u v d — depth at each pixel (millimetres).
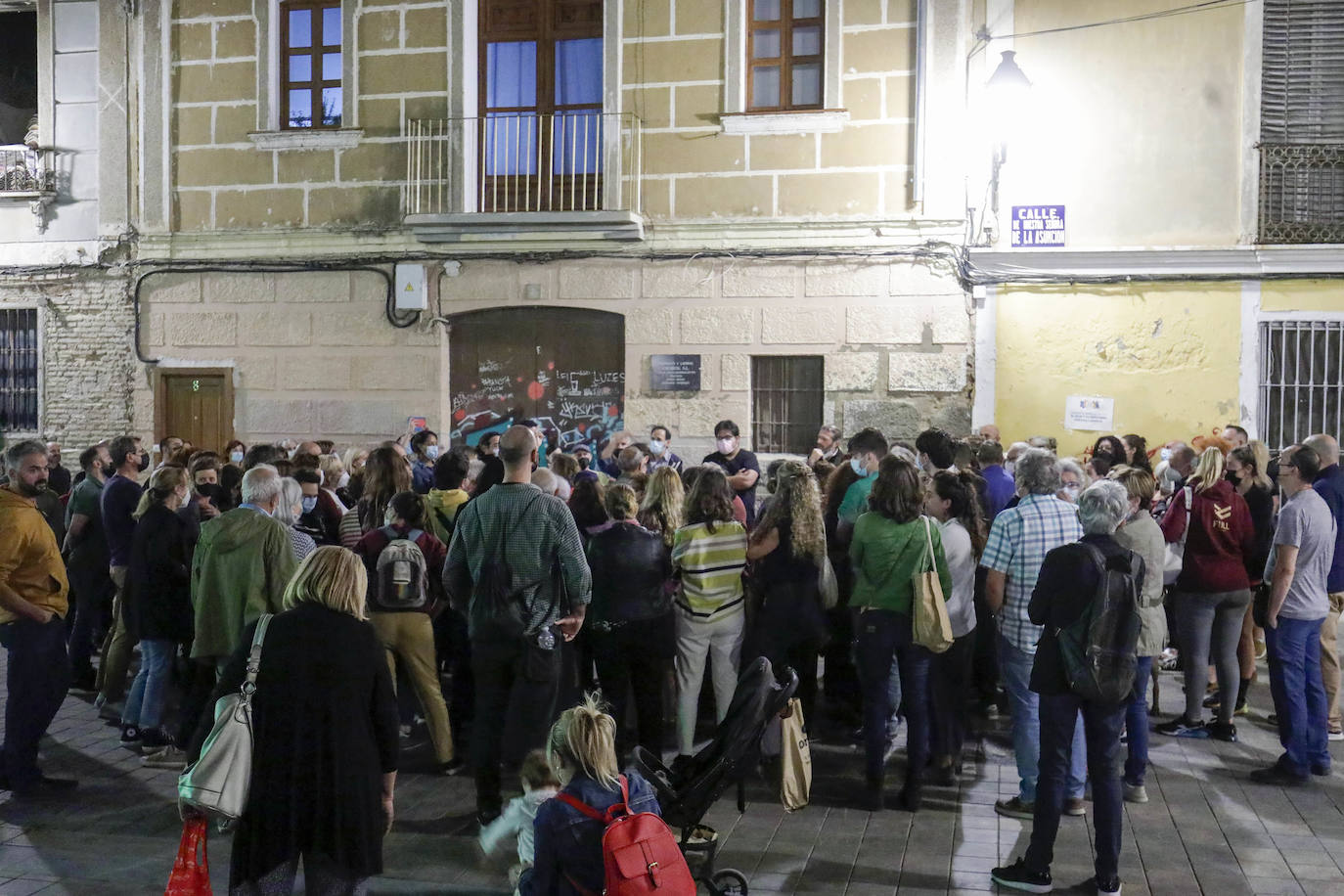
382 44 14359
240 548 6562
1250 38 12539
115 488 8320
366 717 4324
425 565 6895
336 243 14539
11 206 15547
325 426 14680
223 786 4109
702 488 6945
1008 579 6363
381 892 5363
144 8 15008
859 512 7605
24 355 15609
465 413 14430
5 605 6523
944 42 13016
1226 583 7668
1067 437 12984
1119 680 5293
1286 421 12625
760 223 13508
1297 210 12625
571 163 14172
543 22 14336
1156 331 12781
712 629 6910
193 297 14992
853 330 13352
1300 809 6562
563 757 3791
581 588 5977
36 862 5707
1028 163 12953
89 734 8039
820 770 7285
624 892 3518
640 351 13867
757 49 13656
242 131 14781
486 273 14211
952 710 7008
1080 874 5641
